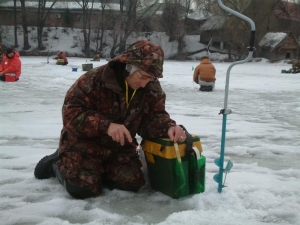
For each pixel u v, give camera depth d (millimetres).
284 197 2939
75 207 2643
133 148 3035
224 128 2818
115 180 2914
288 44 54281
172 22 57375
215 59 53188
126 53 2592
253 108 8906
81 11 65000
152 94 2859
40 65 26703
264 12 51906
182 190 2783
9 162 3787
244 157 4289
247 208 2703
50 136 5098
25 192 2951
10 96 9695
